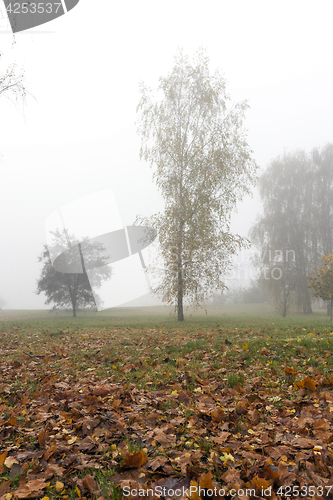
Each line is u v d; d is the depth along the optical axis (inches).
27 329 529.7
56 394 151.6
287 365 198.2
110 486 78.5
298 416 120.7
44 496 76.9
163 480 79.8
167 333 409.7
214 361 221.3
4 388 171.2
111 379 183.6
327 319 754.8
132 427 110.6
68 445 99.4
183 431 109.7
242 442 100.0
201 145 689.0
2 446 101.2
